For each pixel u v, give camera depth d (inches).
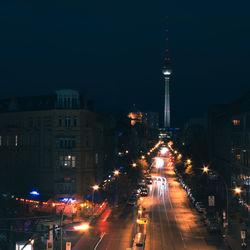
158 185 4197.8
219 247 1817.2
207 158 4173.2
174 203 3097.9
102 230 2199.8
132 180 4347.9
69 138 2807.6
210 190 3585.1
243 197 2571.4
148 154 6796.3
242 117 2591.0
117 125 4830.2
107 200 3184.1
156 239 1979.6
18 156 3019.2
